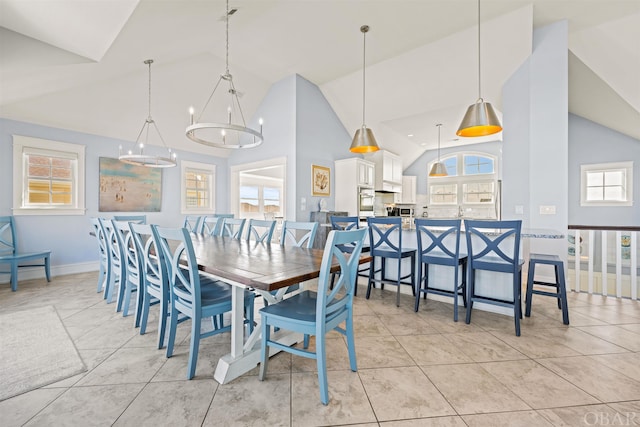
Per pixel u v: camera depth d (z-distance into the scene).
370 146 3.43
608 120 5.22
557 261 2.48
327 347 2.03
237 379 1.63
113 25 2.46
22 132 3.76
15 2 2.10
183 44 3.48
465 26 3.51
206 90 4.70
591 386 1.57
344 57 4.25
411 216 8.01
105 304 2.85
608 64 3.69
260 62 4.40
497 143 7.40
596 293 3.37
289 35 3.68
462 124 2.63
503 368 1.75
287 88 4.92
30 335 2.15
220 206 6.09
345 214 5.34
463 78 4.18
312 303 1.72
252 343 1.76
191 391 1.52
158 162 4.88
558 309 2.77
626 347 2.01
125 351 1.93
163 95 4.43
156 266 2.20
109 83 3.88
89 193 4.34
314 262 1.72
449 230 2.56
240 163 5.89
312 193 5.12
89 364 1.76
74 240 4.20
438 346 2.04
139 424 1.29
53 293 3.21
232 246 2.48
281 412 1.37
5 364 1.75
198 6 2.70
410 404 1.43
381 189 6.57
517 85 3.80
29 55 2.59
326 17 3.32
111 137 4.56
